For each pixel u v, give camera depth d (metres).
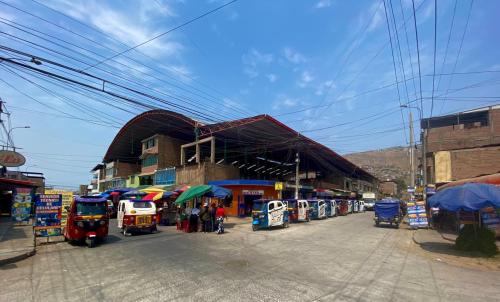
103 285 8.45
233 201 33.06
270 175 66.06
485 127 32.59
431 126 37.88
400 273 9.79
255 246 14.85
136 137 53.62
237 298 7.24
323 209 32.62
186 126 42.44
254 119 33.75
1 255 12.15
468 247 13.79
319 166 63.47
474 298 7.39
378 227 24.53
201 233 20.31
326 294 7.54
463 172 30.88
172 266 10.59
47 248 14.77
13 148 33.91
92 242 14.91
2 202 40.41
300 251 13.50
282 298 7.24
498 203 12.19
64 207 19.34
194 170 36.19
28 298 7.50
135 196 31.47
